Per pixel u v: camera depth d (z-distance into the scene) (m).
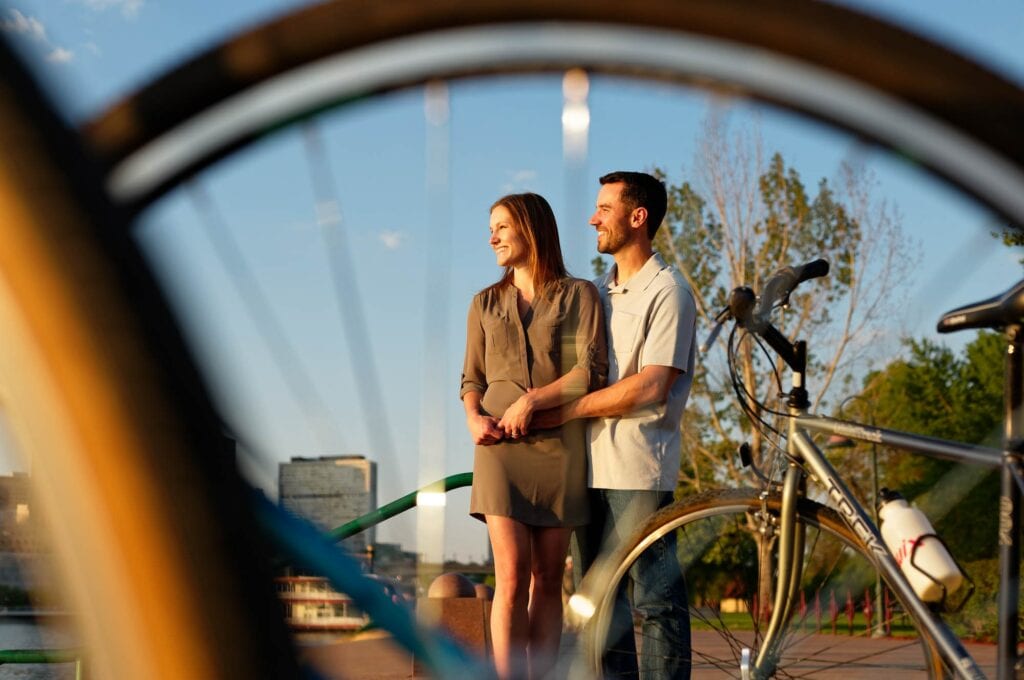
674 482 2.98
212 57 0.85
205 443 0.78
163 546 0.78
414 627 1.11
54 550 0.80
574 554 3.17
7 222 0.73
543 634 2.99
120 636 0.79
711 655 2.73
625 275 3.14
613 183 3.13
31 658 2.16
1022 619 2.07
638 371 3.02
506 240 3.06
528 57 0.83
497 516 2.93
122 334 0.75
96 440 0.76
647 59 0.81
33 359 0.76
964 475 2.16
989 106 0.76
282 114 0.86
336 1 0.83
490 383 3.09
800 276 2.00
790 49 0.77
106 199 0.76
